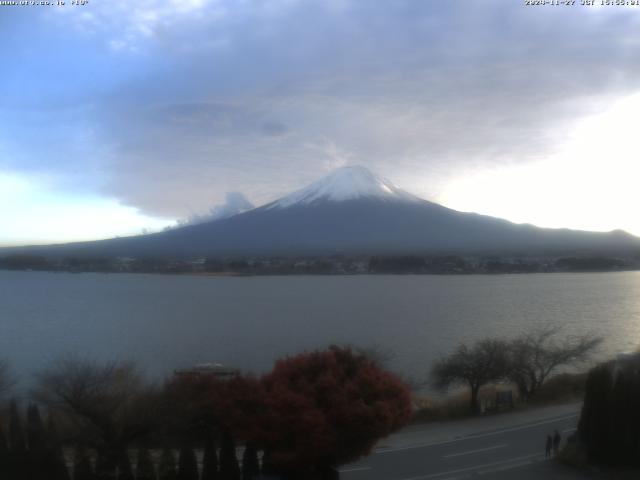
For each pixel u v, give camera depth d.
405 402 22.50
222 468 21.55
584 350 44.53
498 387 41.16
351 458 21.64
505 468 25.62
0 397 30.00
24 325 91.31
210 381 23.64
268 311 107.75
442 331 77.75
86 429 21.69
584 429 26.67
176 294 153.12
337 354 23.81
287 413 21.00
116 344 69.19
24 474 20.64
